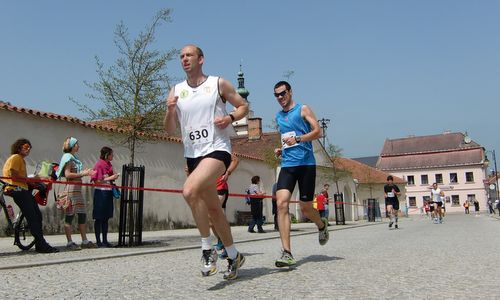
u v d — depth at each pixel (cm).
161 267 653
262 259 722
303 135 618
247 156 2684
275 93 647
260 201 1664
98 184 920
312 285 466
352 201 4578
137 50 1202
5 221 1288
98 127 1628
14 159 802
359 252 798
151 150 1912
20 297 435
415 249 840
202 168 465
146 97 1190
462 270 564
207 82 493
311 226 2247
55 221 1445
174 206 2019
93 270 629
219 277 536
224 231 500
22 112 1385
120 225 1013
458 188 8294
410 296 409
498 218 2977
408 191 8662
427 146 8819
